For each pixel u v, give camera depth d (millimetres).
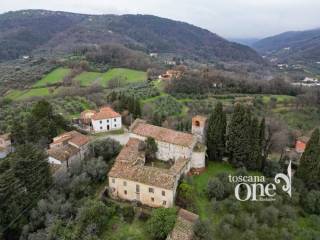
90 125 71000
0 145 62656
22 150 45531
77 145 56312
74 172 48250
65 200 42875
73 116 79750
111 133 67875
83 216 36688
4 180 40250
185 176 46344
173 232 34156
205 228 35250
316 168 50250
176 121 80500
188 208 40625
